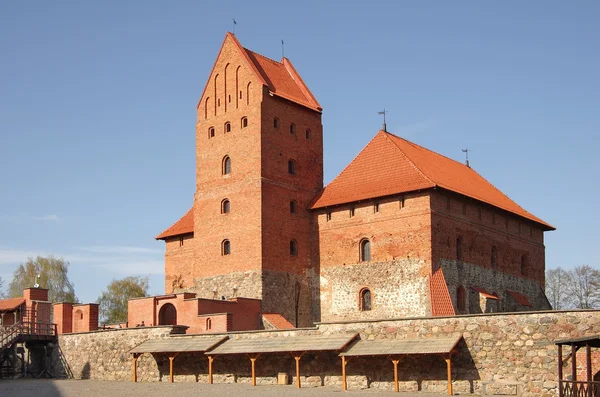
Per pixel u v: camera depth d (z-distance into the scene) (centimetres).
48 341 6844
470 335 4662
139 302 7031
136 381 5938
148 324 6925
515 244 7588
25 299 7394
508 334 4541
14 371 6756
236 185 7150
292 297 7000
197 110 7606
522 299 7350
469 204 6938
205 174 7425
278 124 7275
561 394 3828
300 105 7512
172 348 5716
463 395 4522
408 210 6531
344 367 4922
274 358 5334
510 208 7556
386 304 6544
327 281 7031
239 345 5456
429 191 6431
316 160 7600
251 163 7081
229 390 4997
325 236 7131
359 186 7000
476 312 6681
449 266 6519
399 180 6719
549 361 4381
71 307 7081
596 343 3825
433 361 4741
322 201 7175
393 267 6550
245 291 6894
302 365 5200
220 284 7094
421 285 6338
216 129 7419
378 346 4866
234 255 7038
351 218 6938
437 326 4784
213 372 5578
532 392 4403
